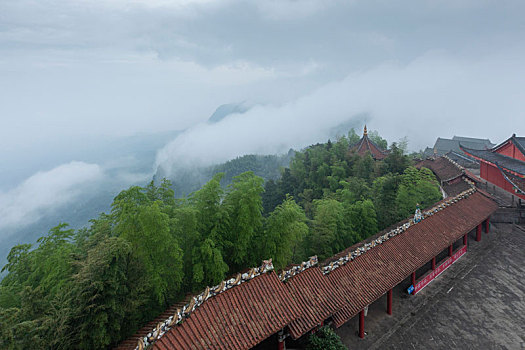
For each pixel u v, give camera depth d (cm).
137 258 1730
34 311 1467
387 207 3684
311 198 5512
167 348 1302
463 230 2931
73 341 1470
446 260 3028
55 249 2017
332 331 1922
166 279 1878
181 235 2038
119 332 1592
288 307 1733
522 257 3183
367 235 3291
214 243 2034
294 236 2420
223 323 1516
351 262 2258
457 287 2750
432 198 4156
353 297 2028
